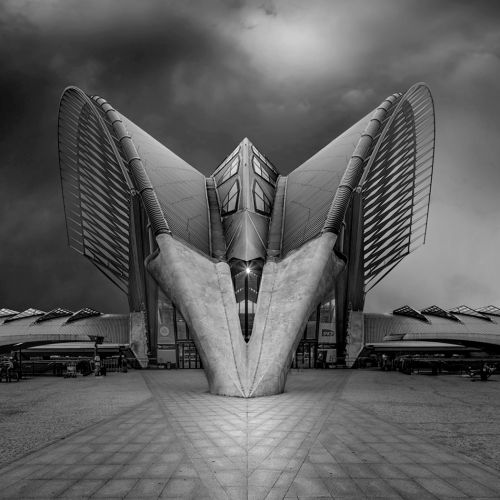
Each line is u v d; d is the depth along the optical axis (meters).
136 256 40.72
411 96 39.12
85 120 42.19
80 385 24.00
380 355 44.47
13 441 9.63
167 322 42.47
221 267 27.19
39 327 45.62
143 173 33.03
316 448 8.57
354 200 37.25
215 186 44.94
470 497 5.86
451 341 42.34
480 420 11.83
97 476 6.85
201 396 17.86
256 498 5.82
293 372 34.94
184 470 7.12
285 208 38.38
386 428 10.64
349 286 42.03
